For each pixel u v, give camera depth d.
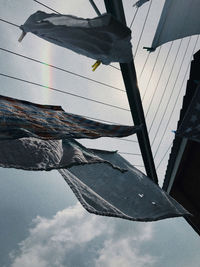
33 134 1.57
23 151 1.63
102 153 2.93
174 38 3.96
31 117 2.02
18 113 1.98
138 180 2.65
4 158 1.50
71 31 2.30
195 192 4.92
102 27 2.13
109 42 2.35
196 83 3.91
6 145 1.61
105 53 2.55
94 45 2.43
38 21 2.33
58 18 2.18
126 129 2.63
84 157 1.90
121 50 2.53
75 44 2.48
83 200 1.75
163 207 2.34
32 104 2.62
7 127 1.57
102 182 2.38
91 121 2.66
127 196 2.30
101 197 2.06
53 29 2.34
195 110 3.45
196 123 3.43
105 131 2.45
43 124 1.95
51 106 2.88
